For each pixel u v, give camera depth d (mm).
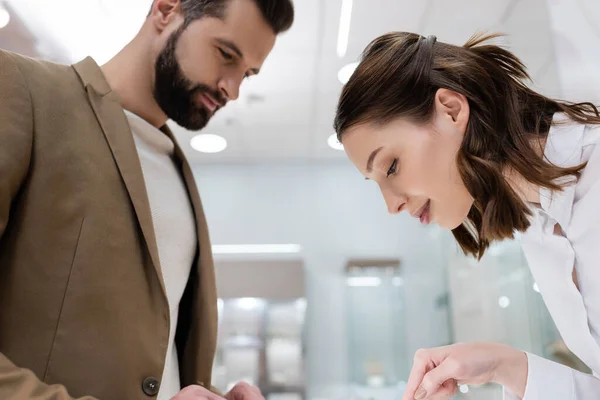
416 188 1019
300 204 4949
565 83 2250
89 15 2959
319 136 4523
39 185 934
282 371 4547
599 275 949
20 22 3018
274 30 1244
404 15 2998
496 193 941
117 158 1009
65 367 874
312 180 4992
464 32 3096
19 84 958
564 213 960
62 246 922
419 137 997
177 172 1269
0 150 874
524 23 2639
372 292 4727
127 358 919
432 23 3039
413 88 1008
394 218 4871
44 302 894
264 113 4109
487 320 3697
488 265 3705
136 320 949
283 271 4766
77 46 3209
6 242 916
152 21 1201
